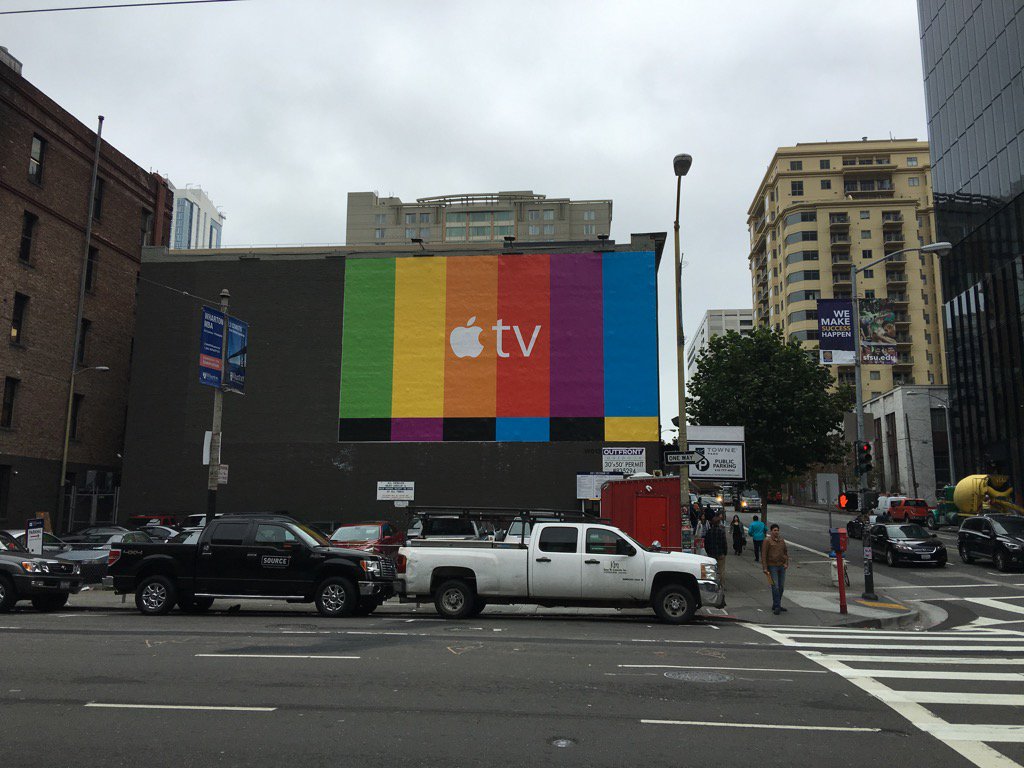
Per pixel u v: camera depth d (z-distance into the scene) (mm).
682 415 18781
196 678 8492
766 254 109375
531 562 14602
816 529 44875
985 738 6531
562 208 123312
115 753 5844
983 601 19516
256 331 31000
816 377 32406
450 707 7309
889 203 97750
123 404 38969
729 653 10750
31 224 33250
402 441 29766
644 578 14438
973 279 50625
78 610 16234
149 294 31656
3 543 18547
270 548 15055
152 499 30188
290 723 6684
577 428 29188
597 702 7586
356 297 30875
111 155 38625
